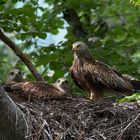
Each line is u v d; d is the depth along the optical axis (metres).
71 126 14.13
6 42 16.80
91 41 20.11
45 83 16.27
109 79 16.77
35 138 13.63
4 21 16.72
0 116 13.11
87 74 16.91
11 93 15.94
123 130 14.02
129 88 16.77
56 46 19.06
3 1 16.98
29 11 17.45
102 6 22.39
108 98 16.17
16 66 20.00
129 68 19.09
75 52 17.20
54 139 13.81
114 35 21.06
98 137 13.98
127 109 14.74
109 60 19.25
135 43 21.09
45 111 14.45
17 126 13.35
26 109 14.25
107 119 14.52
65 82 16.81
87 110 14.62
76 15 20.52
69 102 15.41
